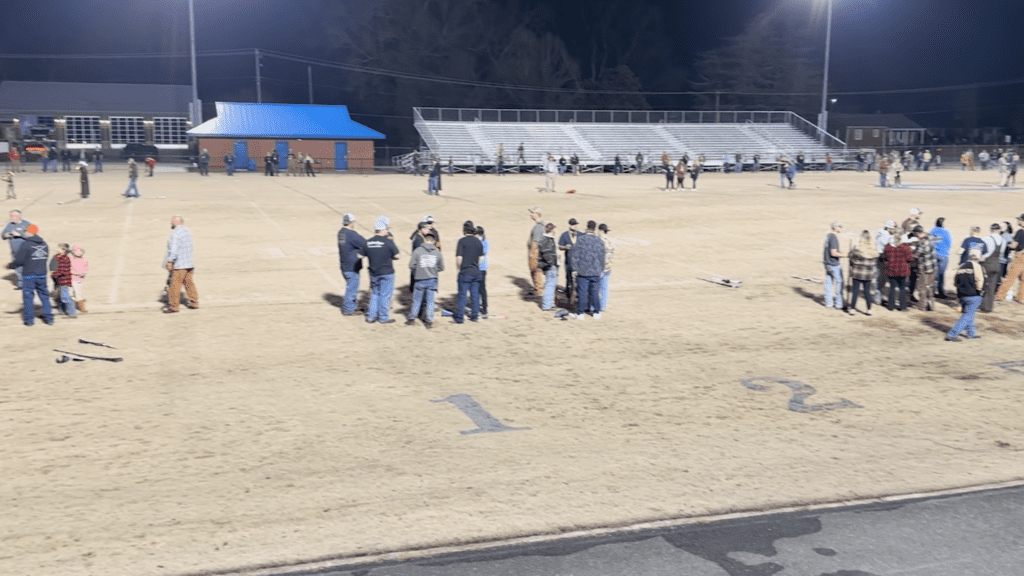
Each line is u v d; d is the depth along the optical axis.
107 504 8.95
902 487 9.59
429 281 16.97
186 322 17.31
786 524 8.63
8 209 32.94
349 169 65.44
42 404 12.27
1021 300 20.44
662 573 7.64
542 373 14.19
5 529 8.34
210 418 11.73
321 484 9.52
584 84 102.62
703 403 12.67
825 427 11.63
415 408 12.29
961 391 13.38
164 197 38.72
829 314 18.91
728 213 34.59
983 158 69.50
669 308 19.22
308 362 14.63
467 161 61.53
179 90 76.44
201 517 8.65
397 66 97.00
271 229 29.39
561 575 7.60
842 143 71.31
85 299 19.27
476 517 8.72
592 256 17.75
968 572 7.71
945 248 20.89
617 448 10.75
